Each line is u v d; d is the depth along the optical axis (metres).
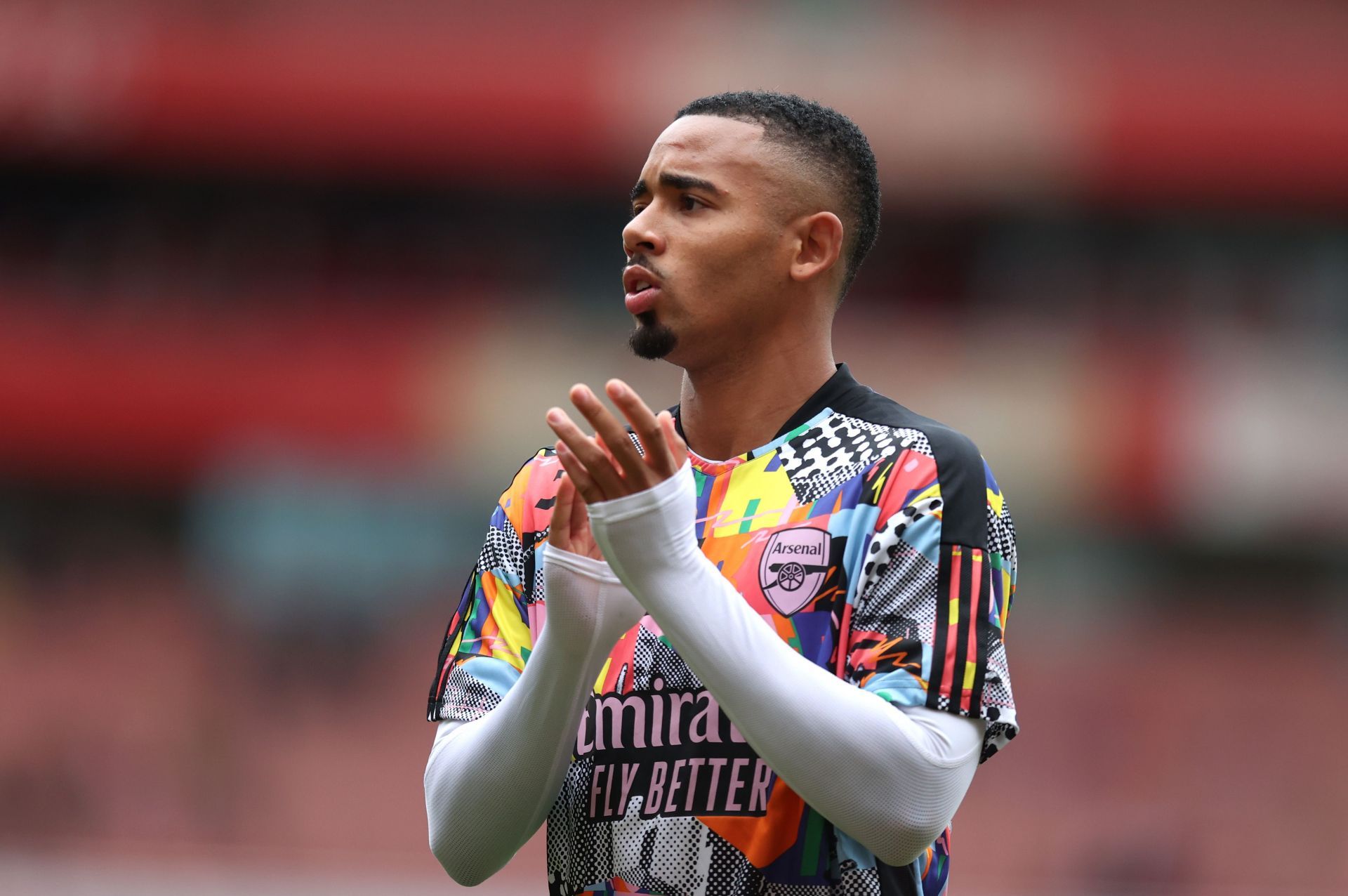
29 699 58.81
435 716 7.19
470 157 65.44
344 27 66.12
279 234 67.88
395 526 63.03
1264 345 63.81
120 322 66.44
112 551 64.50
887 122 62.31
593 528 6.21
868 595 6.64
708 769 6.61
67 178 67.69
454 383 64.00
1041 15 65.25
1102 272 65.50
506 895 45.88
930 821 6.26
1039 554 62.62
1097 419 61.50
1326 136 63.03
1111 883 51.91
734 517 6.97
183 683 59.72
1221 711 58.50
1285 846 53.28
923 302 65.56
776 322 7.23
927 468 6.76
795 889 6.50
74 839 54.16
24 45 64.56
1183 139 62.81
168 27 65.50
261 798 55.78
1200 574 62.88
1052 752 56.31
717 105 7.39
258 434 64.38
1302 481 60.88
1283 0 66.12
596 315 65.88
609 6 66.75
